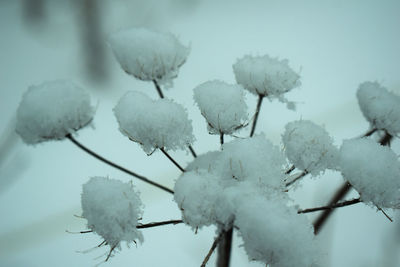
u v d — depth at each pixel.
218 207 0.30
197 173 0.31
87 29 0.75
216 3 0.94
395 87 0.75
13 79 0.76
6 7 0.86
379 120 0.34
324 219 0.34
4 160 0.56
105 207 0.30
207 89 0.32
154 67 0.33
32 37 0.82
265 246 0.29
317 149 0.31
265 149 0.31
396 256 0.44
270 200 0.30
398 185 0.31
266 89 0.33
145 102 0.31
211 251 0.30
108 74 0.73
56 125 0.32
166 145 0.32
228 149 0.31
